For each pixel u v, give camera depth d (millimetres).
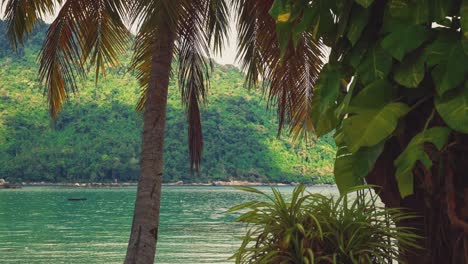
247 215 2262
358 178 2264
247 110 120875
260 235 2234
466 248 1954
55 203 82125
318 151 115875
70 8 7801
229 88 123938
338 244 2135
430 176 2064
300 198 2215
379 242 2162
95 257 32938
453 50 1944
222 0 8023
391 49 1991
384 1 2121
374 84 2078
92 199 91500
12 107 122188
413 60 2010
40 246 38062
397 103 2051
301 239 2186
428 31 1984
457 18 1990
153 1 6516
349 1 2141
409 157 1975
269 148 116562
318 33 2283
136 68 8930
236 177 115625
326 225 2182
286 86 8328
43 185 117875
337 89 2250
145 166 7328
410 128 2109
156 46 7457
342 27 2158
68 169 116500
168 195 105000
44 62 8102
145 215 7270
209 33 8219
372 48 2121
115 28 8148
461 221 1941
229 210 2260
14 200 87188
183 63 8406
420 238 2158
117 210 71938
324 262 2139
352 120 2051
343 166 2295
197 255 32750
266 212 2256
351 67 2264
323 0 2225
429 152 2023
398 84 2086
